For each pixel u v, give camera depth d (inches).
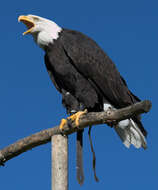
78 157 358.0
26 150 323.9
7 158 330.6
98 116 300.0
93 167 353.7
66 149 300.4
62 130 304.0
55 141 301.3
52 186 289.9
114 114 287.6
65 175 291.1
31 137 314.5
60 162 293.7
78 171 351.3
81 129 335.9
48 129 309.3
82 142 364.8
